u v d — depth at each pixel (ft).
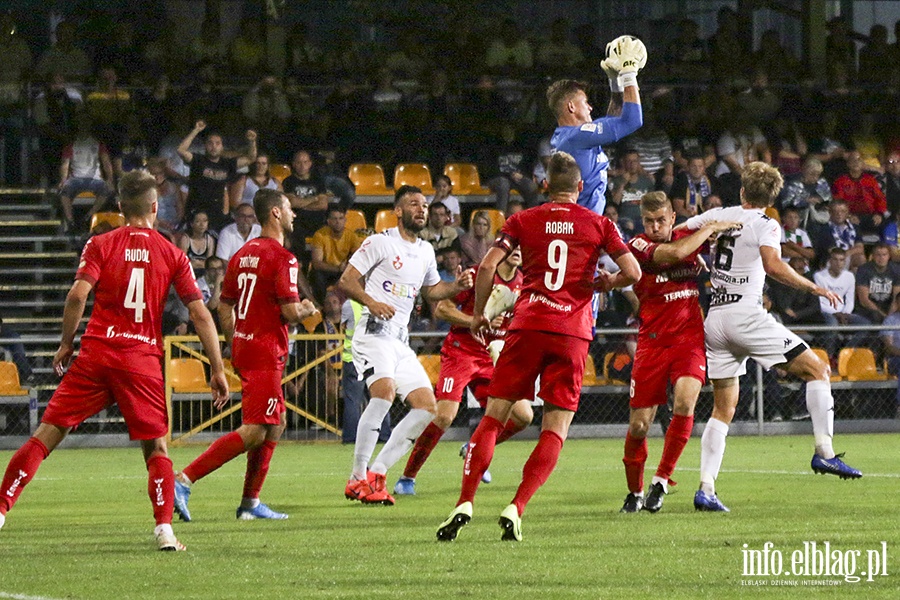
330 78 184.85
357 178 175.42
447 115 177.17
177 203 160.45
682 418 66.95
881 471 93.66
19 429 139.85
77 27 177.58
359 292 73.26
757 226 68.59
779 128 180.65
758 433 142.41
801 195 169.48
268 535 59.16
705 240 65.31
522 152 177.58
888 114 188.34
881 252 155.02
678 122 180.65
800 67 194.90
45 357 152.05
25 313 162.71
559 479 90.02
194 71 176.35
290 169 171.94
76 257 165.07
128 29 176.14
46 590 44.21
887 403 147.43
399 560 50.49
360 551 53.16
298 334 138.72
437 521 64.64
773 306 150.20
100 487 88.53
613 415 144.77
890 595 42.19
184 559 51.31
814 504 70.54
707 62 192.03
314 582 45.42
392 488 86.22
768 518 63.82
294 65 183.93
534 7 207.82
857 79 193.88
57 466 108.68
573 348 56.18
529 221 57.31
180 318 140.77
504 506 72.13
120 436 135.74
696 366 66.80
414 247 76.69
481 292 56.95
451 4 202.69
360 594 42.88
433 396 76.54
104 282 53.62
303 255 154.51
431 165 177.68
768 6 203.92
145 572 48.01
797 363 71.87
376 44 202.49
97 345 53.52
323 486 87.61
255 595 42.93
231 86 176.45
